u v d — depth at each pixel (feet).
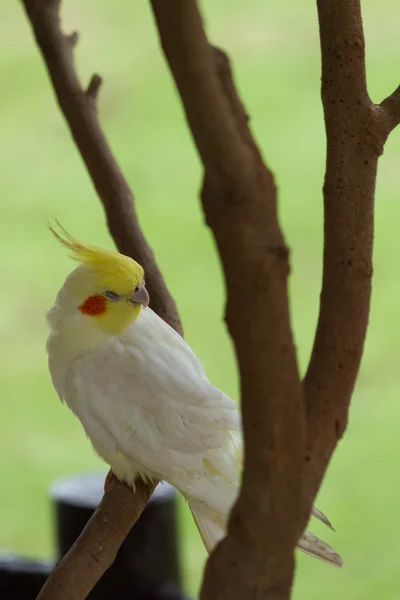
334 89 6.41
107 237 23.22
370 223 6.22
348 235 6.15
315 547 7.38
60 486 14.24
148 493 9.00
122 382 9.36
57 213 24.14
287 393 4.39
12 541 18.12
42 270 23.21
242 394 4.41
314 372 5.91
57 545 13.92
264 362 4.30
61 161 25.58
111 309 9.53
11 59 27.63
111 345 9.58
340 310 6.03
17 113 26.66
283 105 24.75
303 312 20.79
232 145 4.00
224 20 26.76
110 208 10.45
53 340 9.81
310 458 5.65
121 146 25.07
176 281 21.85
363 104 6.38
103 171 10.46
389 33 24.41
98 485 14.20
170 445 9.05
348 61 6.40
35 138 26.18
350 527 17.17
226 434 9.14
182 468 8.99
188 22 3.84
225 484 8.96
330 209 6.25
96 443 9.45
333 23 6.41
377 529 17.10
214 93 3.94
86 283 9.60
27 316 22.07
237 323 4.26
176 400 9.22
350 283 6.07
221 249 4.18
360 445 18.86
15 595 13.87
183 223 22.91
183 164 24.57
